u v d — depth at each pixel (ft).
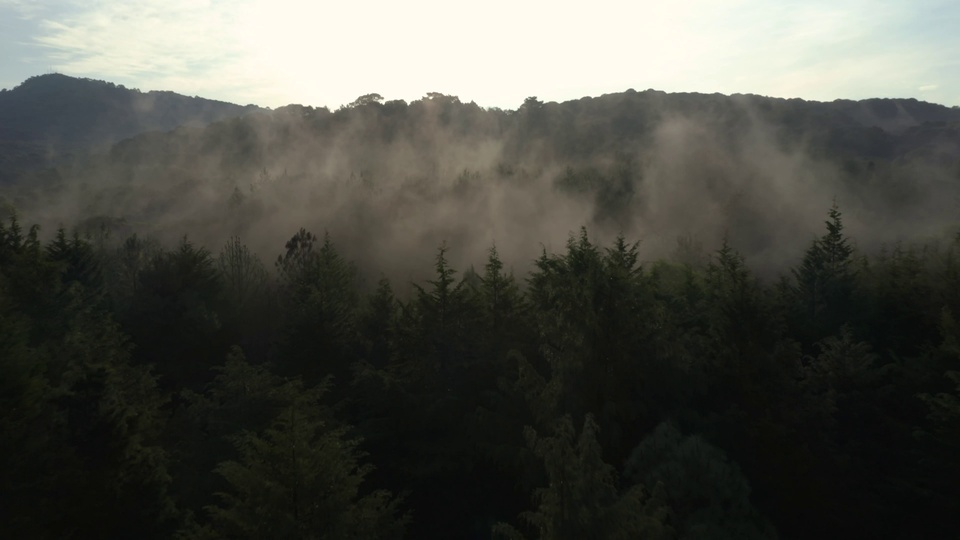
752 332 65.41
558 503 37.17
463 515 75.15
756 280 71.77
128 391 82.94
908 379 68.80
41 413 63.36
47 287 102.37
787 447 58.18
